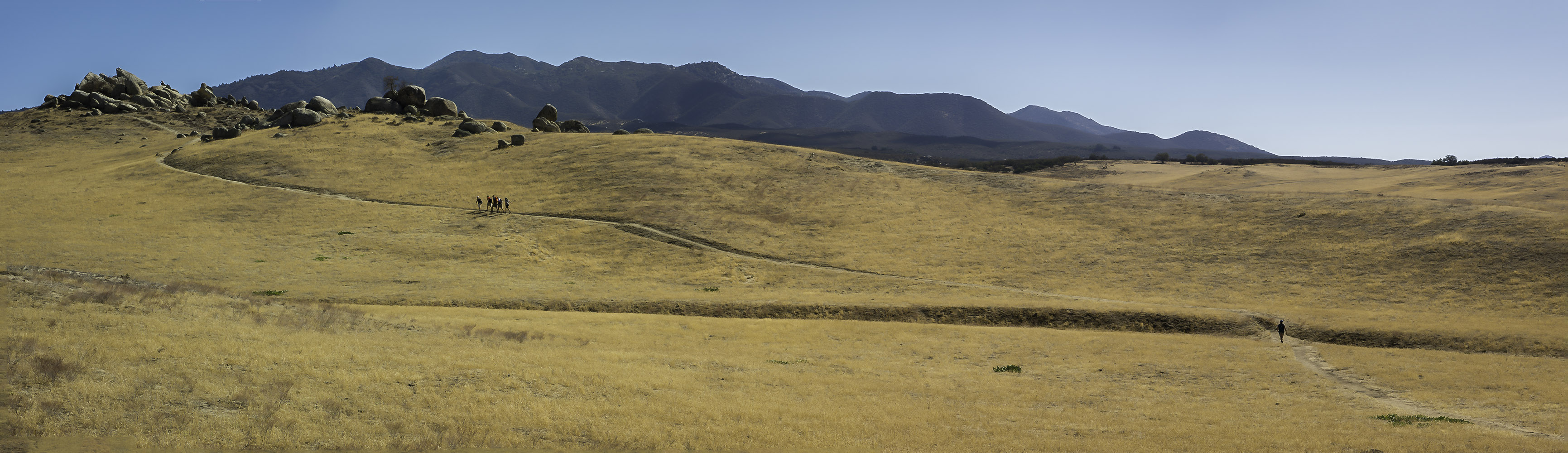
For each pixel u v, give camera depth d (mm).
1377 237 57094
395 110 133375
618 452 16391
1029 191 79438
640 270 56219
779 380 25750
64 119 138375
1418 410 26188
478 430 16797
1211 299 48719
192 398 16875
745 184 81062
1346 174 136500
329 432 15625
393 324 30125
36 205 69438
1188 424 22078
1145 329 42781
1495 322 40719
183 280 44219
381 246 59188
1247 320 42406
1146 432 20828
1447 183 107688
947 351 35156
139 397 16359
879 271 56469
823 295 48812
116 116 142875
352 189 79688
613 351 28906
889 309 44719
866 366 30156
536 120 126625
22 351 18219
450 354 24391
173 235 59500
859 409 21922
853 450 17531
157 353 20000
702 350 31734
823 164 90625
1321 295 48562
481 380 21344
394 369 21484
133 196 74938
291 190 78750
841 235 66000
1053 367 32094
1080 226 67250
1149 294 50344
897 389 25531
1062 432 20500
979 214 71938
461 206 73625
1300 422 22859
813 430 19062
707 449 17016
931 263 58500
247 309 28594
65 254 50156
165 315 24906
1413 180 115250
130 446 13734
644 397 21156
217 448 14297
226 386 17922
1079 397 25875
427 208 72438
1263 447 19328
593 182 80938
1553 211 57719
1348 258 54250
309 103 130375
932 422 20859
